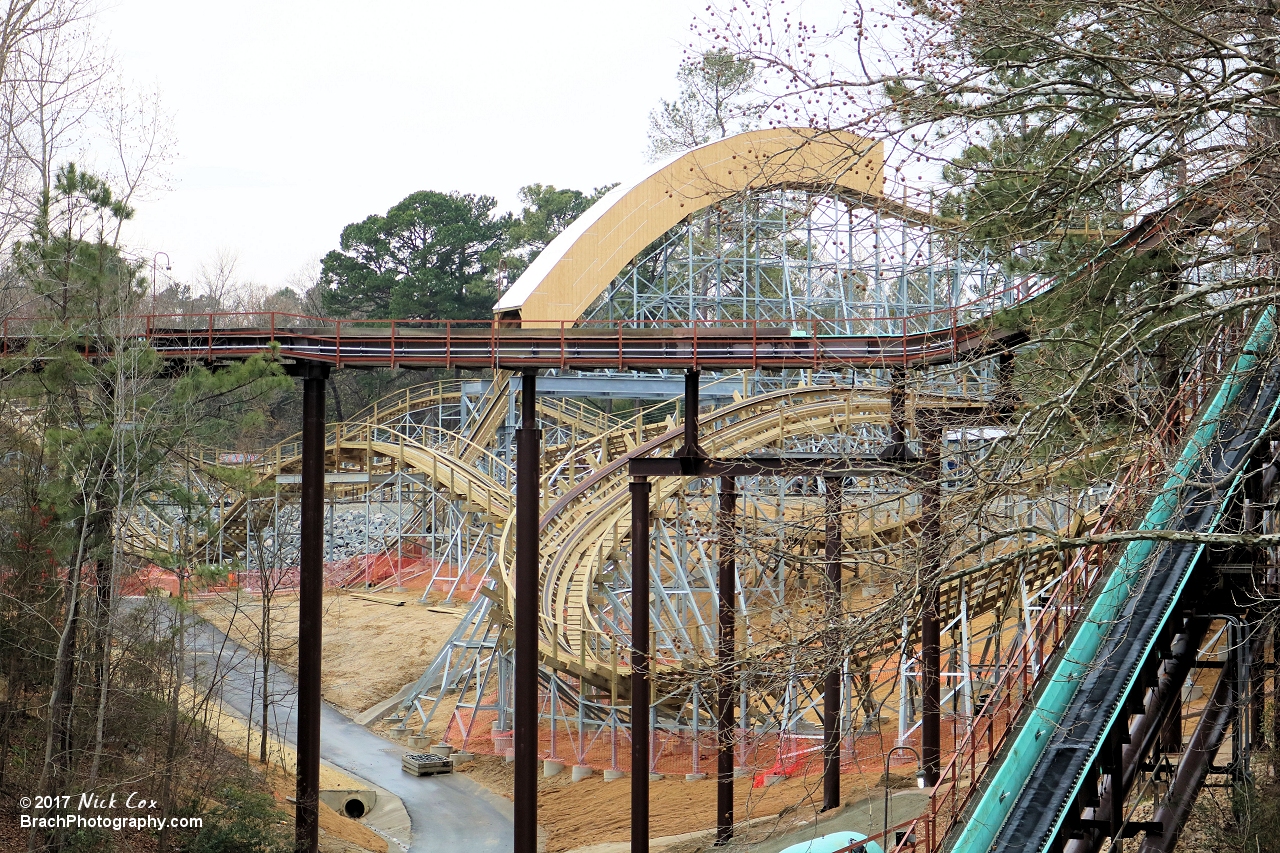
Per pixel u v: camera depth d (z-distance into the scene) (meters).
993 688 18.80
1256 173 15.04
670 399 56.78
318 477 28.23
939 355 26.09
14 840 24.50
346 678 50.69
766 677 17.62
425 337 28.08
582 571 38.56
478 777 39.47
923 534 15.45
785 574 34.25
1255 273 16.48
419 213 107.62
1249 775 16.95
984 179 16.62
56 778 25.59
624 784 36.12
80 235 27.70
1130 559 15.88
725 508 33.09
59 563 27.86
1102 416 16.95
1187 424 17.69
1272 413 16.56
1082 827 14.81
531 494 27.66
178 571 29.61
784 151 16.28
